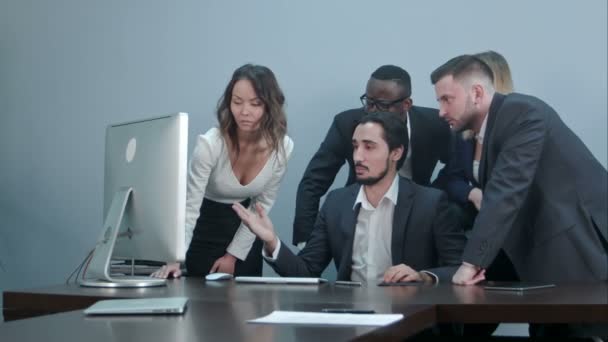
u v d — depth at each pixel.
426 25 4.06
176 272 2.62
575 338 2.31
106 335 1.21
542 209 2.66
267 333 1.23
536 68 3.92
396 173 3.01
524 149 2.52
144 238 2.35
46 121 4.75
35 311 2.01
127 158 2.44
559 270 2.62
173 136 2.26
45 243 4.72
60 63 4.73
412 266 2.91
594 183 2.66
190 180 3.17
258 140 3.18
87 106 4.66
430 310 1.66
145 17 4.55
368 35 4.14
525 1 3.93
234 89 3.14
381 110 3.53
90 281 2.29
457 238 2.90
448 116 2.84
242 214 2.74
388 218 2.97
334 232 2.99
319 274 3.00
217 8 4.40
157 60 4.52
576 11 3.86
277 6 4.29
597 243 2.62
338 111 4.17
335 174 3.79
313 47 4.22
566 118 3.88
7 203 4.79
